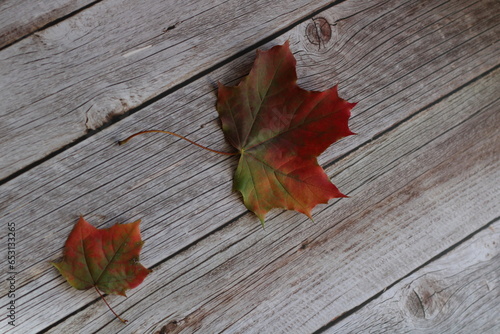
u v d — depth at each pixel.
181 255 0.93
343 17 0.95
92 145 0.93
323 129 0.92
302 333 0.94
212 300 0.94
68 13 0.93
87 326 0.92
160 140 0.93
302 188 0.92
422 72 0.96
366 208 0.95
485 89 0.97
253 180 0.93
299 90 0.91
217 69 0.94
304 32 0.95
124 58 0.93
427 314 0.95
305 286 0.95
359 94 0.95
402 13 0.96
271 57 0.91
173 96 0.94
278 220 0.95
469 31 0.97
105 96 0.93
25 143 0.92
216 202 0.94
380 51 0.96
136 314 0.93
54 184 0.92
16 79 0.92
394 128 0.96
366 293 0.95
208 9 0.94
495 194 0.97
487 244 0.96
